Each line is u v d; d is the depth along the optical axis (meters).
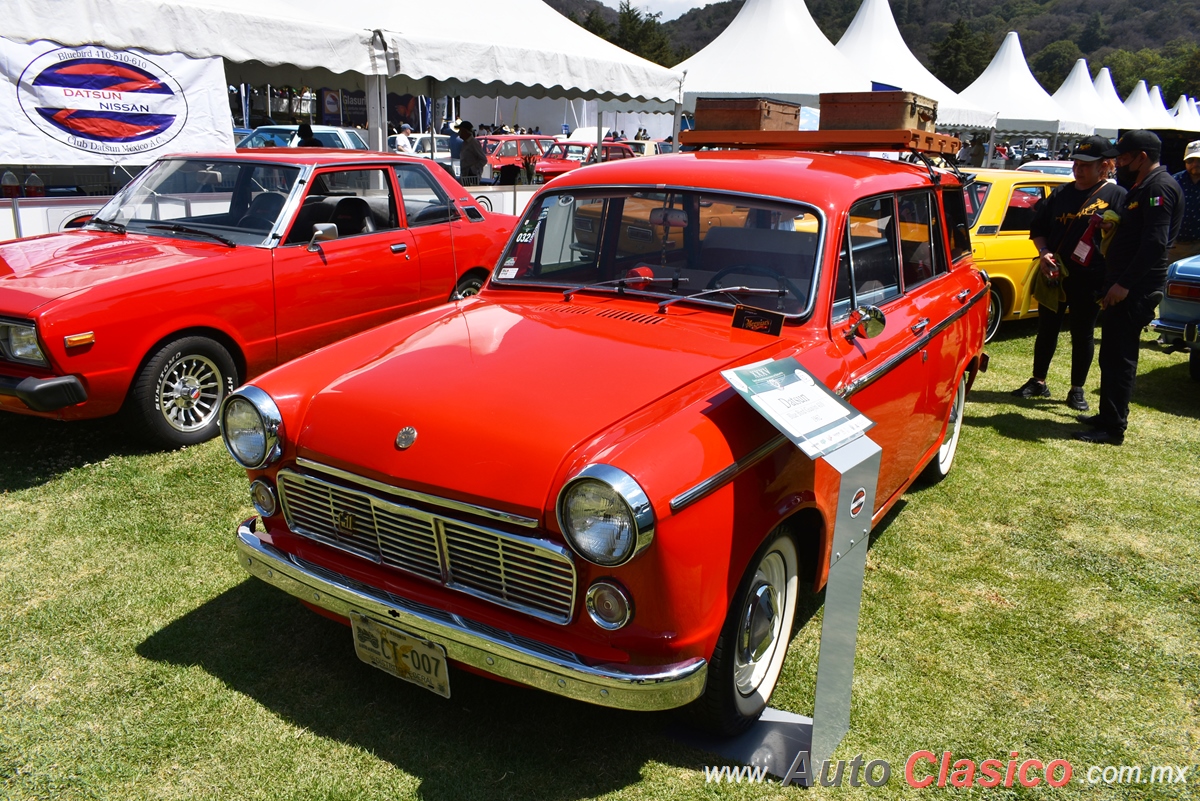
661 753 2.58
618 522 2.06
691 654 2.25
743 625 2.54
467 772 2.47
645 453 2.16
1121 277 5.33
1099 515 4.51
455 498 2.29
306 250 5.41
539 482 2.20
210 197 5.65
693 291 3.17
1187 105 40.34
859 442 2.35
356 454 2.47
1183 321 6.84
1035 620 3.47
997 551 4.07
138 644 3.04
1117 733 2.81
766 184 3.22
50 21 6.86
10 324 4.20
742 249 3.15
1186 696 3.02
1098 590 3.74
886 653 3.20
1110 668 3.17
